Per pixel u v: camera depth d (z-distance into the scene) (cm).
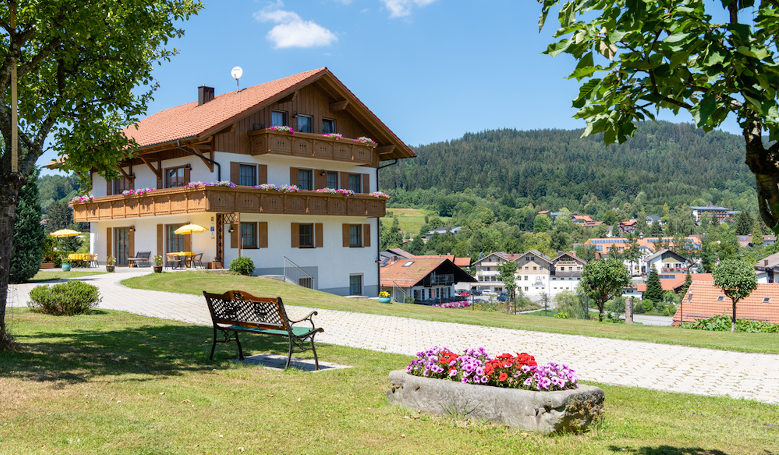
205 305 1733
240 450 484
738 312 4609
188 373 774
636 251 16325
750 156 368
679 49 327
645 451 518
